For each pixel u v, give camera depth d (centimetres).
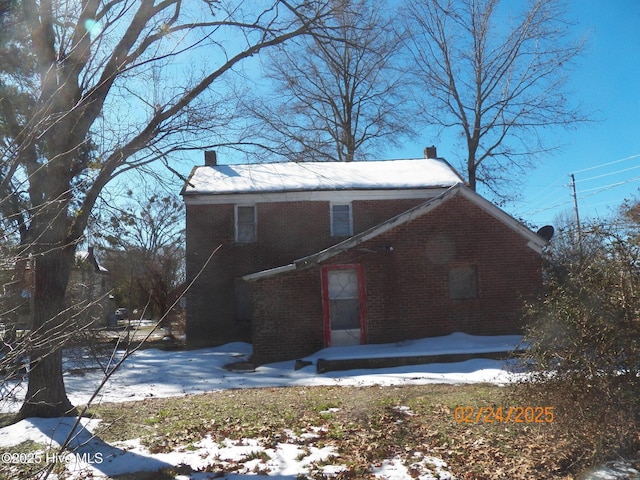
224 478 586
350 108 3128
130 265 2486
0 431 747
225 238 2053
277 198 2062
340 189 2045
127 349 431
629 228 650
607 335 581
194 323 2011
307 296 1555
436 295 1570
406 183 2088
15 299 554
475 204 1605
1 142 645
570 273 648
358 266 1561
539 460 609
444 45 2827
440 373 1192
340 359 1320
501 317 1577
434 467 598
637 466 572
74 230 812
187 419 838
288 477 582
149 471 615
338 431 742
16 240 553
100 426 791
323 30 1014
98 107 817
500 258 1593
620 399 577
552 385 619
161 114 880
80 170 810
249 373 1389
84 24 780
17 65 844
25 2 776
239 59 944
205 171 2255
